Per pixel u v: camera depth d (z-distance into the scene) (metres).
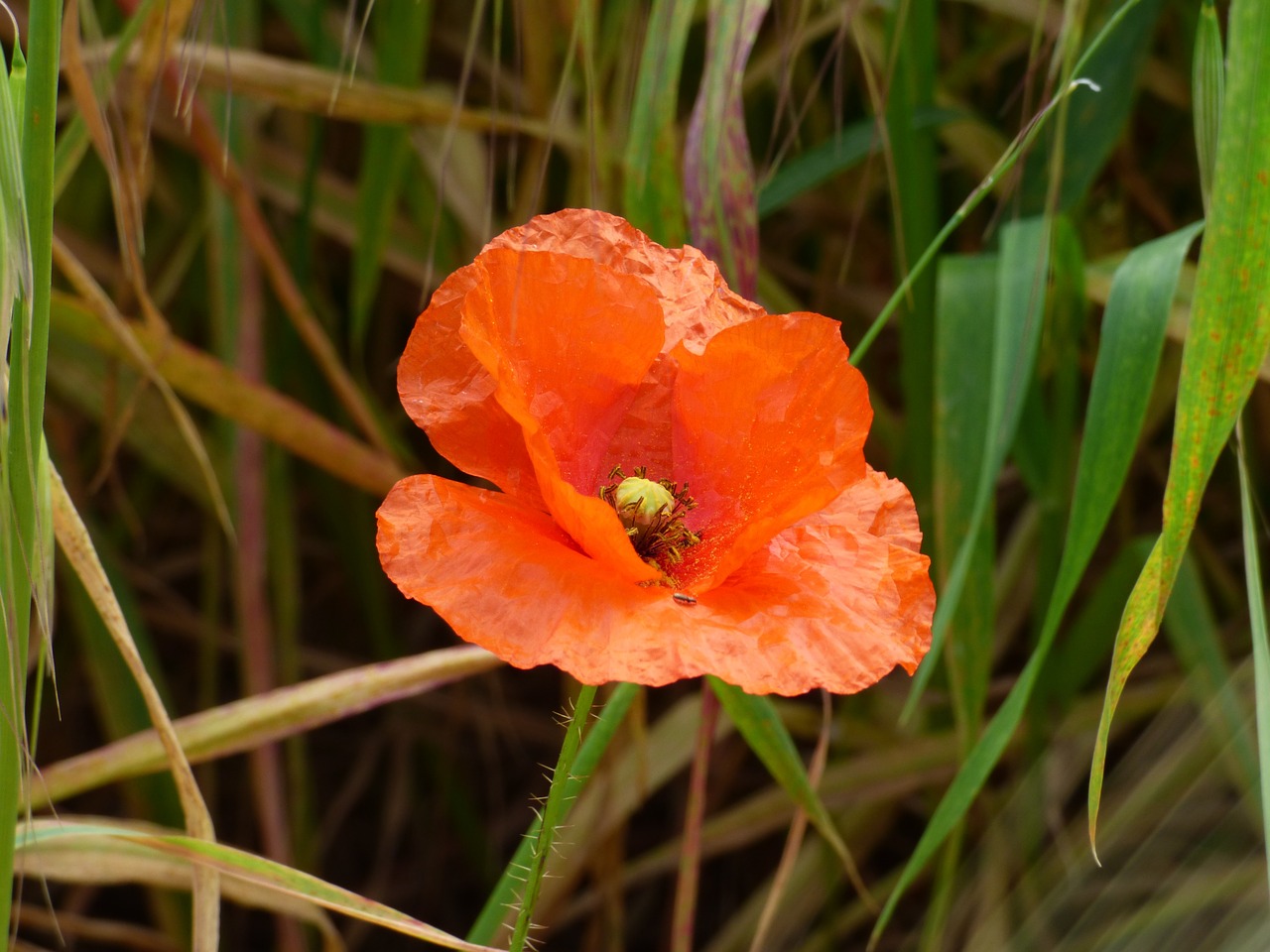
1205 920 0.43
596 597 0.28
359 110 0.43
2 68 0.27
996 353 0.39
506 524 0.29
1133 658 0.30
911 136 0.43
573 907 0.50
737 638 0.28
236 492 0.48
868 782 0.51
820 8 0.48
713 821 0.52
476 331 0.29
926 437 0.46
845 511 0.31
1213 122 0.32
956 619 0.41
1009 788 0.50
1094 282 0.45
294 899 0.39
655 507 0.31
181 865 0.38
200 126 0.43
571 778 0.34
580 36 0.41
